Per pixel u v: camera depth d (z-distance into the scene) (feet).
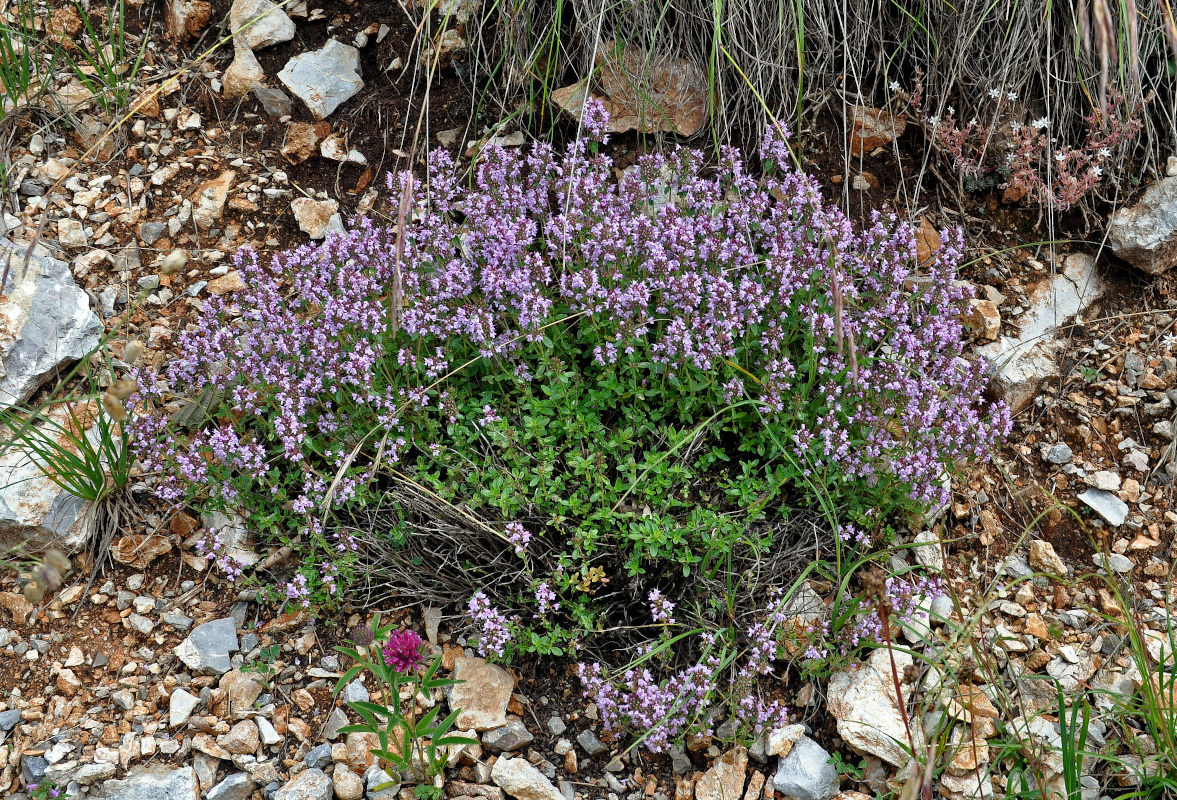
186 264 4.23
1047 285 4.34
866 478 3.91
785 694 3.79
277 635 3.82
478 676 3.77
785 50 4.45
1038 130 4.45
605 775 3.71
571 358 4.00
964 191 4.45
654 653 3.76
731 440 4.01
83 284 4.17
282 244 4.29
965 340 4.25
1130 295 4.35
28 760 3.65
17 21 4.48
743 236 4.09
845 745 3.72
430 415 4.00
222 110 4.45
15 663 3.76
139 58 4.44
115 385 3.50
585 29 4.43
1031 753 3.64
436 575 3.86
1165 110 4.42
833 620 3.75
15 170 4.30
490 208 4.10
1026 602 3.92
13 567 3.86
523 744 3.72
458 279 3.98
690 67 4.46
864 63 4.51
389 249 4.03
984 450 3.98
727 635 3.77
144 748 3.67
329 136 4.43
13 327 4.00
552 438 3.90
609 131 4.35
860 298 4.07
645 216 4.04
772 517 3.94
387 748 3.55
